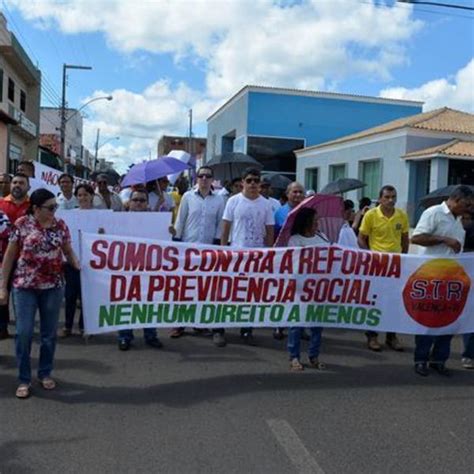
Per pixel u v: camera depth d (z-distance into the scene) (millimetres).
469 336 6461
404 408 5074
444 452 4191
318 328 6266
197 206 7621
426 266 6281
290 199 7844
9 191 7930
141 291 5816
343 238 7508
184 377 5754
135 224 7598
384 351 7121
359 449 4195
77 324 8000
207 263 5941
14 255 5195
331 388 5562
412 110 40781
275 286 6109
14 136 34156
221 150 46719
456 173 24234
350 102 39688
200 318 5992
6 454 4008
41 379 5379
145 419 4652
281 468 3875
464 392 5590
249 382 5660
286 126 39031
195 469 3836
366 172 28828
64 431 4395
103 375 5758
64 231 5316
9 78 33125
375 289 6289
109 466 3857
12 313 8461
